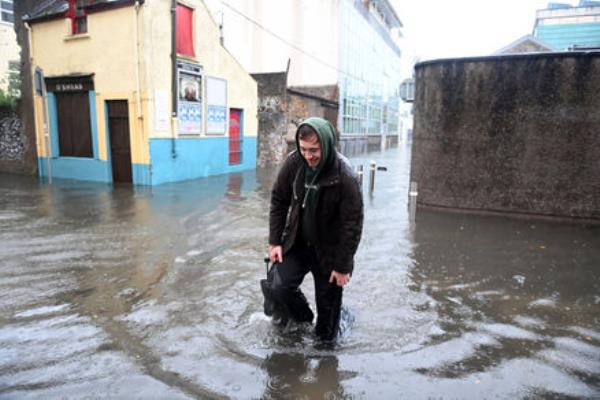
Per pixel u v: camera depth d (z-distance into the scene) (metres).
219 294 4.23
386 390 2.72
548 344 3.35
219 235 6.58
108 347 3.17
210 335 3.37
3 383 2.71
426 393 2.70
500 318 3.82
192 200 9.69
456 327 3.62
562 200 7.64
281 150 19.22
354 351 3.18
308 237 3.16
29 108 14.32
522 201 7.92
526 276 4.95
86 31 12.66
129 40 11.73
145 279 4.64
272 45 29.50
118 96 12.15
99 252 5.62
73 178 13.37
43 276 4.71
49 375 2.80
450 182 8.44
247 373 2.86
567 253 5.86
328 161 2.91
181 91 12.91
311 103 23.16
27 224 7.16
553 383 2.83
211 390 2.67
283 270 3.23
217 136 14.96
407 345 3.29
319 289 3.24
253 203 9.39
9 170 15.34
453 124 8.22
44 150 13.88
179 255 5.54
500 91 7.76
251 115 17.28
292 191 3.16
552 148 7.57
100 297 4.13
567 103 7.37
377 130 42.12
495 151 7.98
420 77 8.68
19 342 3.23
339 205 3.01
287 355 3.10
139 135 12.01
